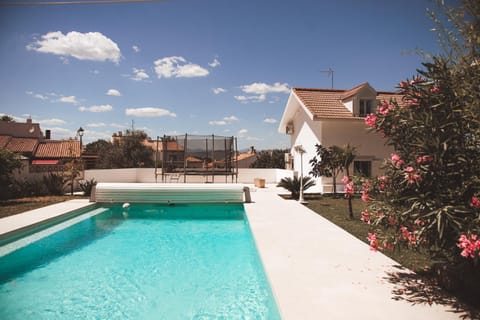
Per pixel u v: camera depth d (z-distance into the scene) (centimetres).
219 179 2219
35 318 418
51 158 2977
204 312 429
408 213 372
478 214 313
